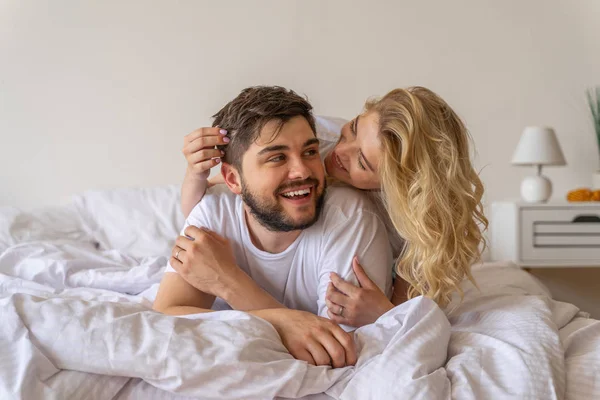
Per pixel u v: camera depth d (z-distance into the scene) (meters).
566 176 2.43
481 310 1.08
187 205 1.23
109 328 0.83
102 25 2.35
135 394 0.81
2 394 0.74
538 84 2.40
